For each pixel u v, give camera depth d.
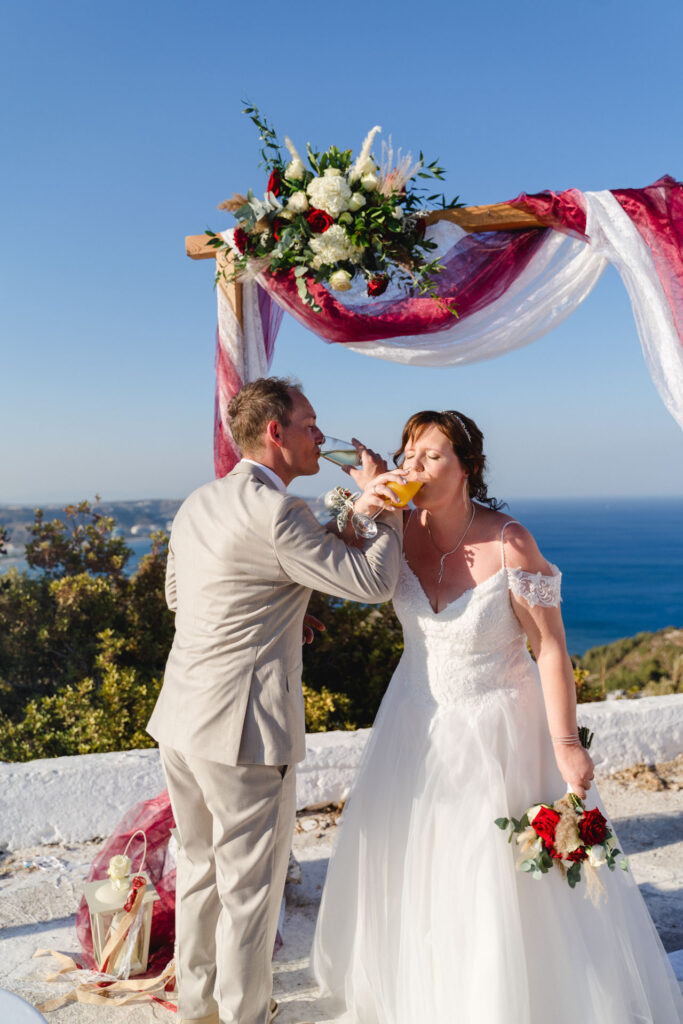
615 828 4.03
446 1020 2.26
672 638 27.97
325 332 3.41
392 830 2.55
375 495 2.38
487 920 2.20
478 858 2.28
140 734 6.71
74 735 6.84
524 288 3.28
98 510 8.19
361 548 2.42
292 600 2.44
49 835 3.88
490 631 2.39
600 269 3.20
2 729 6.90
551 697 2.39
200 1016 2.49
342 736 4.44
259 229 3.20
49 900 3.40
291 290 3.40
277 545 2.31
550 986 2.25
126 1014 2.70
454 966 2.25
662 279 2.88
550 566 2.45
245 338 3.69
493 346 3.32
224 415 3.65
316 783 4.24
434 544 2.56
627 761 4.66
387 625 7.26
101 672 7.52
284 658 2.42
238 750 2.30
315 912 3.36
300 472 2.63
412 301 3.31
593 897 2.30
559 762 2.38
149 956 3.03
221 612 2.36
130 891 2.92
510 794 2.40
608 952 2.30
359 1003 2.61
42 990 2.82
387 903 2.54
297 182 3.18
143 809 3.25
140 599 8.05
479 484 2.52
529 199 3.09
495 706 2.44
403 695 2.61
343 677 7.21
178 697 2.41
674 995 2.53
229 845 2.36
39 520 8.03
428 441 2.40
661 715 4.73
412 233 3.17
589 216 2.98
